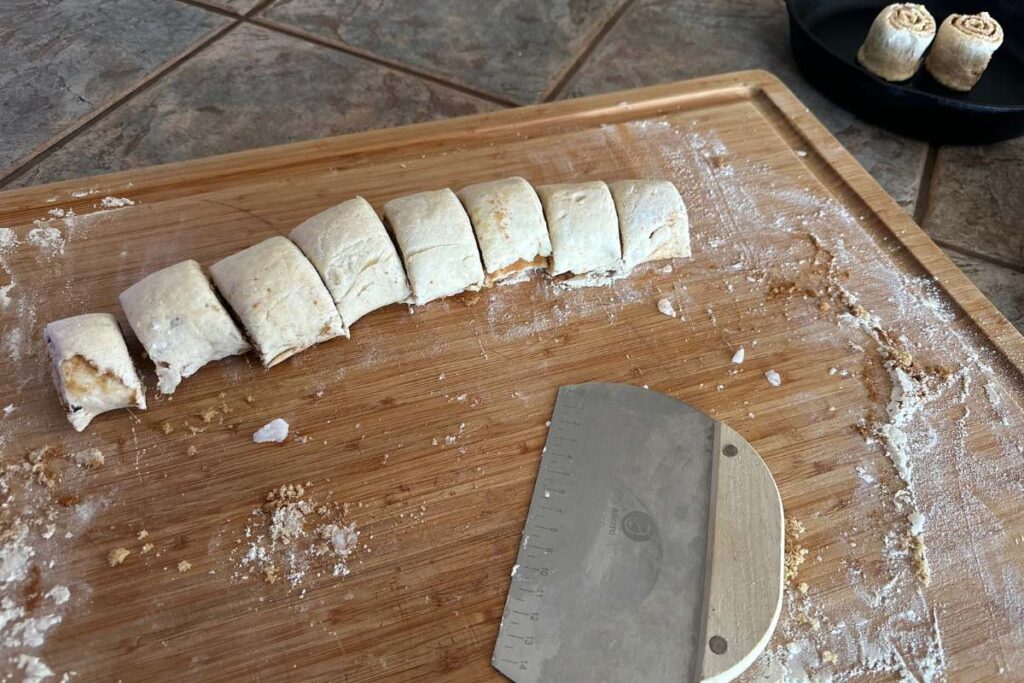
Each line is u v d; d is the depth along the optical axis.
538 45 0.64
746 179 0.48
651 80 0.61
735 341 0.41
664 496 0.34
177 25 0.63
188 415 0.37
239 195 0.45
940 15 0.62
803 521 0.34
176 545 0.33
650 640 0.30
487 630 0.31
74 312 0.39
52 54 0.59
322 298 0.37
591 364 0.40
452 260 0.40
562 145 0.49
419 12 0.67
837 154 0.50
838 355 0.40
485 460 0.36
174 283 0.36
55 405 0.36
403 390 0.38
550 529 0.34
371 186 0.46
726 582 0.32
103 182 0.44
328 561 0.33
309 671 0.30
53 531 0.33
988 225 0.52
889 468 0.36
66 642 0.30
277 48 0.62
